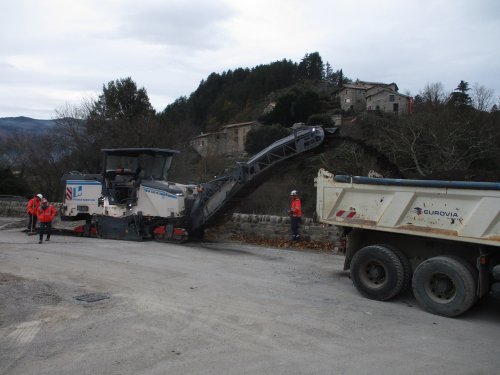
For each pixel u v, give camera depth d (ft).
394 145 81.61
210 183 47.09
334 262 39.04
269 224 50.78
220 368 16.42
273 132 141.08
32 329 19.75
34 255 37.04
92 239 50.65
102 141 110.01
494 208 23.03
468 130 81.76
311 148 38.78
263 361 17.16
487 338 20.79
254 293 27.25
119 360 16.83
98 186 52.80
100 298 24.66
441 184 24.80
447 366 17.35
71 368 16.06
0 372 15.62
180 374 15.84
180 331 20.08
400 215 26.58
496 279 23.40
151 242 48.21
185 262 36.50
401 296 28.02
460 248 25.59
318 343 19.31
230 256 40.42
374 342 19.72
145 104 126.52
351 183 28.86
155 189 49.32
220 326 20.93
